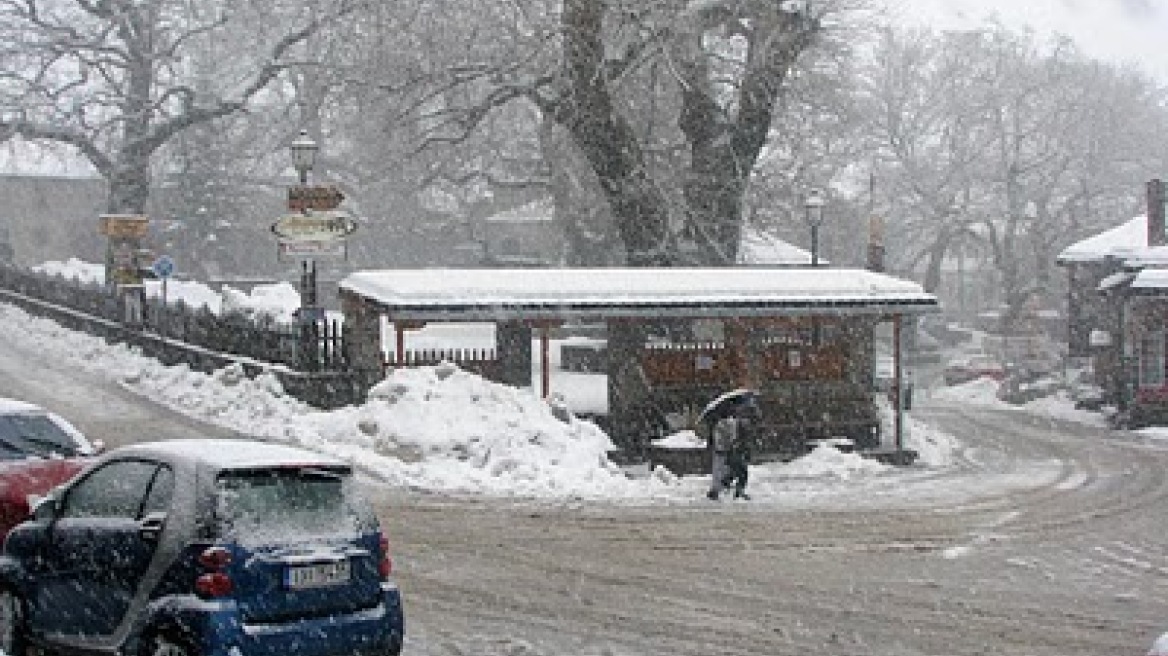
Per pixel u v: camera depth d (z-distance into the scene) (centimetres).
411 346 3859
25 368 3262
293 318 3622
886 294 3045
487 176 4775
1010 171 8175
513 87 4078
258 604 904
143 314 3481
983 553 1784
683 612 1341
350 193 6738
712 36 4388
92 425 2509
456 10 4091
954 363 6675
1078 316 5556
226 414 2661
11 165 5828
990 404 5222
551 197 4906
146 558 933
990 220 8500
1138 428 4131
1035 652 1213
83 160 6088
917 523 2036
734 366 2936
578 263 4794
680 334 3434
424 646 1174
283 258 2594
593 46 3888
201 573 900
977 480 2712
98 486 1019
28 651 1049
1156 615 1397
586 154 4072
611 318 2759
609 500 2123
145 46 5134
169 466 967
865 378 3088
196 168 6969
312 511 956
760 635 1250
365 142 4525
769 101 4162
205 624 885
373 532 980
